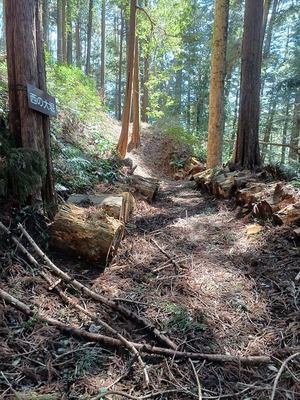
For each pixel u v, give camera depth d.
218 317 2.01
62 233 2.47
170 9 8.45
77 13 16.89
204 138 13.06
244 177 4.81
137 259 2.78
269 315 2.04
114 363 1.59
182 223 3.91
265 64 13.26
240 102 5.64
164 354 1.67
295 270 2.50
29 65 2.67
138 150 10.12
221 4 6.76
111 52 22.09
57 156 4.27
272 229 3.21
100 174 4.77
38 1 2.77
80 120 7.09
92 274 2.44
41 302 1.98
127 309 2.01
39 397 1.31
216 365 1.62
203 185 6.02
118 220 2.90
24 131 2.71
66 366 1.54
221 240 3.30
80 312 1.96
